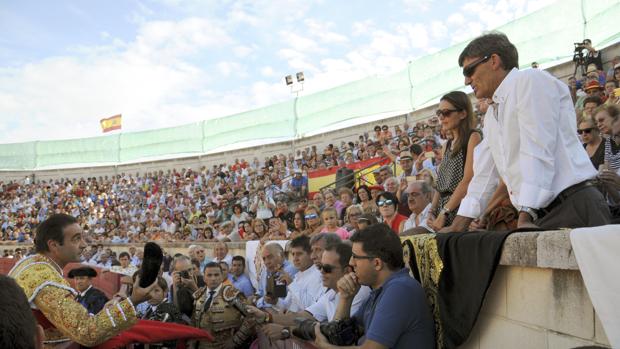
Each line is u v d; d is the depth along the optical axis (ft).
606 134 15.47
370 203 28.25
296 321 14.17
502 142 9.71
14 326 5.13
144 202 94.84
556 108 8.96
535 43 54.80
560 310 7.35
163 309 19.02
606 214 8.66
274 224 33.06
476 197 11.10
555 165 8.96
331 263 12.44
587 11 50.21
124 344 13.12
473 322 8.81
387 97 75.77
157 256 11.93
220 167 93.30
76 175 119.14
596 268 6.33
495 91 9.68
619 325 6.07
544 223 9.07
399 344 9.18
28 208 106.42
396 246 9.86
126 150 115.14
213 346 18.57
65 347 11.15
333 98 83.71
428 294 10.30
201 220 65.51
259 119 94.84
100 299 21.08
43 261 11.25
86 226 89.30
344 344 10.80
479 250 8.70
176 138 108.58
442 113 13.06
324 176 56.03
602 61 45.03
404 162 31.81
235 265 26.14
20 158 122.52
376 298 9.99
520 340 8.25
